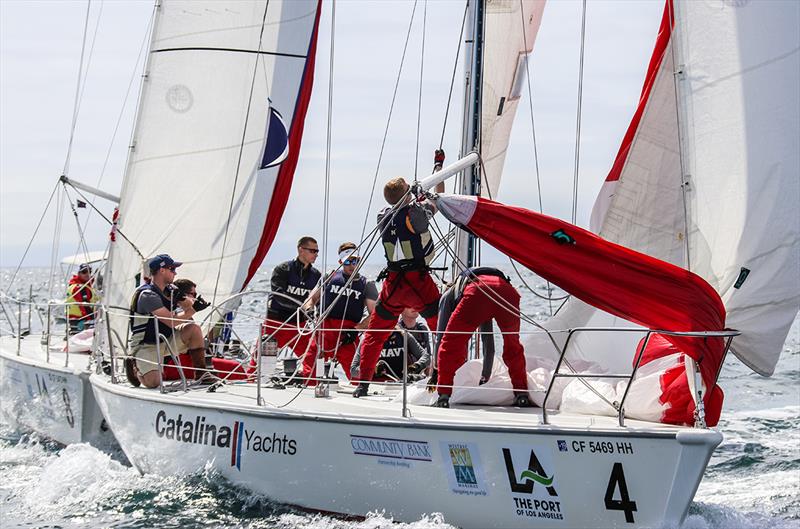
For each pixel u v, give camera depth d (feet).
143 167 64.75
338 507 44.78
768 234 40.27
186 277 64.39
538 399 46.06
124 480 54.03
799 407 82.94
